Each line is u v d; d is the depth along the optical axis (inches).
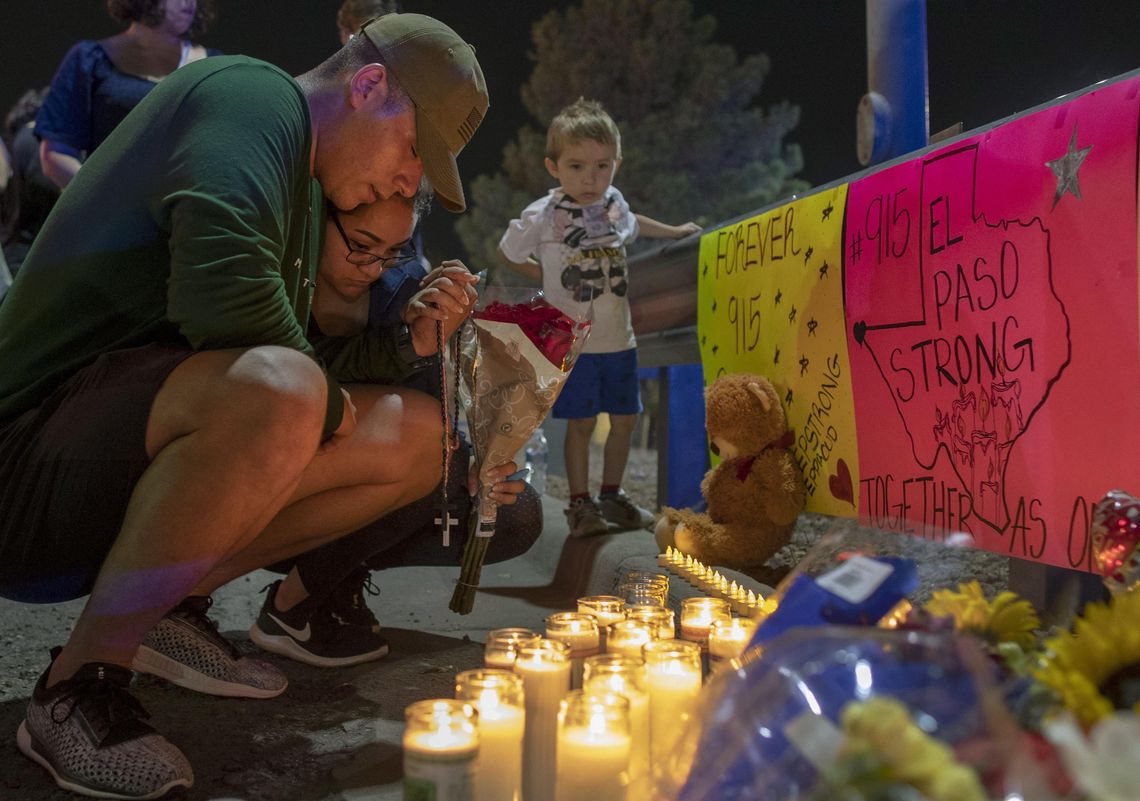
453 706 57.8
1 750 90.0
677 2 696.4
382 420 111.6
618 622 94.8
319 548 115.7
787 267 139.7
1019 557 98.2
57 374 93.7
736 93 700.7
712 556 138.8
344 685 109.7
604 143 170.2
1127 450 84.6
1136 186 82.4
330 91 100.0
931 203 109.0
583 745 59.8
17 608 147.4
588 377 166.6
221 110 89.2
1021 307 96.1
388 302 117.8
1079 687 47.2
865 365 122.2
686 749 52.3
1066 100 91.7
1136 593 54.5
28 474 91.6
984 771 39.0
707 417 140.4
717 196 695.1
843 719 40.3
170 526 83.0
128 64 173.6
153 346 91.3
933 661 42.8
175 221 85.6
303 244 98.6
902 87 145.8
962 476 105.9
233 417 84.0
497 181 718.5
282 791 81.9
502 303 108.2
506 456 108.1
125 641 83.1
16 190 187.6
